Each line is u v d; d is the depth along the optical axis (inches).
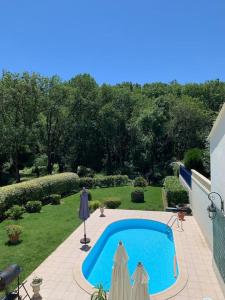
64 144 1557.6
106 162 1603.1
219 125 406.3
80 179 1123.9
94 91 1561.3
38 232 616.4
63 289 393.4
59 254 503.8
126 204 873.5
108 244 613.9
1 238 581.9
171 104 1445.6
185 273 436.8
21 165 1718.8
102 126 1503.4
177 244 551.2
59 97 1427.2
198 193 650.8
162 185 1237.1
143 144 1428.4
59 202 873.5
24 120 1337.4
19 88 1304.1
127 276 277.4
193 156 842.8
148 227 707.4
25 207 784.9
